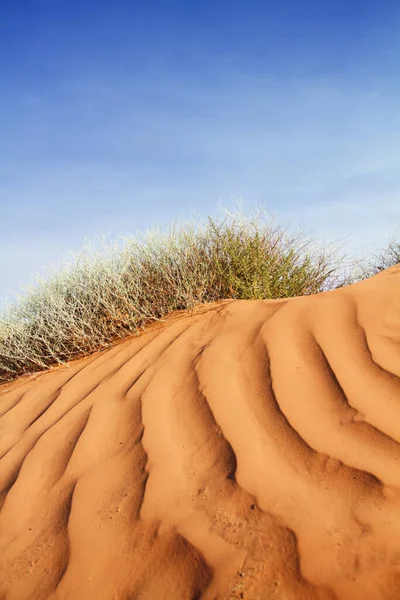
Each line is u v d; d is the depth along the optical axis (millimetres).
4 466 2389
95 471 2074
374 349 2277
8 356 4059
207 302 3730
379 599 1192
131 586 1447
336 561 1315
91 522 1767
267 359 2424
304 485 1620
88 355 3637
